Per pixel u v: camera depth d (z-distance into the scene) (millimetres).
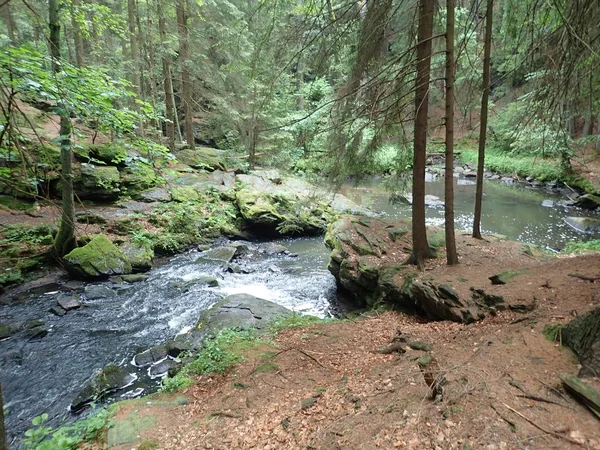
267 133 20609
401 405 3857
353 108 7648
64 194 10500
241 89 19641
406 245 10742
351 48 8469
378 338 6699
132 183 15938
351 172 8695
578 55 5000
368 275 9383
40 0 7934
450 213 8453
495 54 9016
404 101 7848
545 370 3900
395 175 9008
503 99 21531
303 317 8633
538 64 5910
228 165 21906
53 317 8977
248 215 16359
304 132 8914
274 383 5320
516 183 25797
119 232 13289
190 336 7809
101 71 6160
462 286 7289
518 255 9680
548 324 4805
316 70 7805
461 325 6281
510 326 5293
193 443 4070
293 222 16953
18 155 3707
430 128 8078
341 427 3758
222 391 5316
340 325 7695
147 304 9914
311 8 7145
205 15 17281
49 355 7465
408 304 8148
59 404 6062
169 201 16281
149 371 6938
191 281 11422
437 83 8812
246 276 12266
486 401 3518
